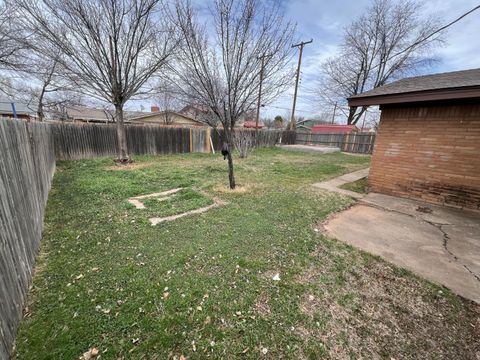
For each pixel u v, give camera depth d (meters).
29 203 2.49
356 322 1.84
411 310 1.97
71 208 4.01
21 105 15.59
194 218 3.72
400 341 1.68
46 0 5.84
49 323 1.72
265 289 2.17
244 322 1.80
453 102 4.44
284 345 1.63
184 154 11.98
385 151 5.48
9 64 9.03
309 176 7.34
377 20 19.53
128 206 4.09
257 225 3.51
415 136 4.98
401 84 5.54
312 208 4.37
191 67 4.30
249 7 4.03
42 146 4.32
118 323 1.74
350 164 10.38
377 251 2.91
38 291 2.04
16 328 1.64
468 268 2.58
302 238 3.18
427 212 4.33
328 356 1.56
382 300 2.08
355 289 2.21
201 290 2.12
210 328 1.73
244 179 6.52
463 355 1.59
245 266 2.50
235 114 4.92
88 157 9.68
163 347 1.58
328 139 18.19
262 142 16.92
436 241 3.20
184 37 4.23
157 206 4.18
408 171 5.14
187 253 2.71
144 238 3.05
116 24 6.53
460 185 4.51
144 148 11.17
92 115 26.47
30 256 2.27
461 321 1.87
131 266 2.44
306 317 1.87
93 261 2.52
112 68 7.11
